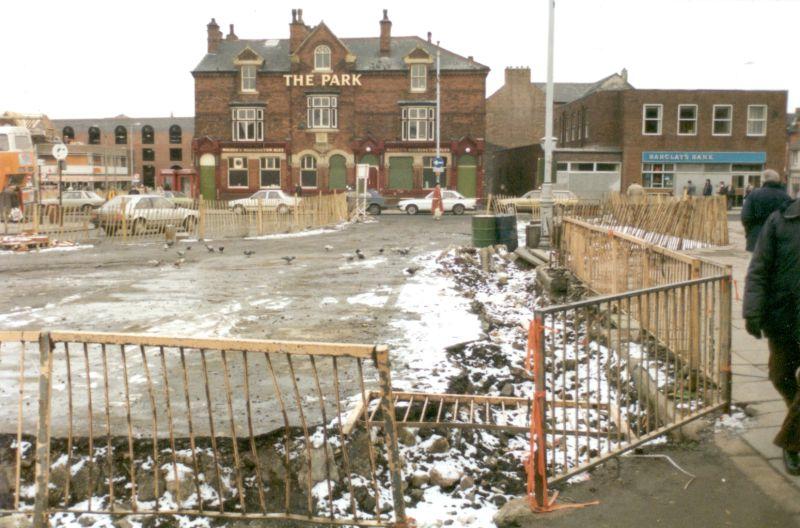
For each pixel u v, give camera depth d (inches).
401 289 512.1
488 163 2694.4
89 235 1120.8
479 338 346.6
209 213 1125.1
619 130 1911.9
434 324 382.6
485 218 774.5
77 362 303.1
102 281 580.1
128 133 3909.9
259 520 182.9
